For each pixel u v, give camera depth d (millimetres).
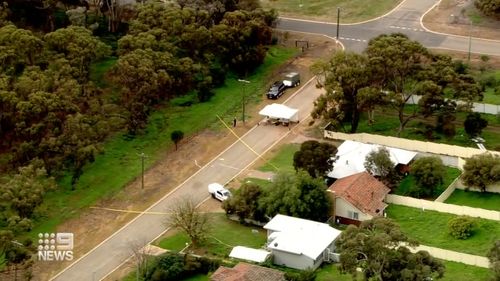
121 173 173125
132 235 157125
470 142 182375
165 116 191375
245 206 158000
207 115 192875
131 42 190250
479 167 165250
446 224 156625
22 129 163625
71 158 167750
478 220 156500
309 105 197875
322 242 148250
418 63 180875
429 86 176250
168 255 146250
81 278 147500
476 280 141375
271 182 163875
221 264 145375
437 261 129625
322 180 160625
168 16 199500
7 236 138500
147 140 183375
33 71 173500
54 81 172000
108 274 148250
